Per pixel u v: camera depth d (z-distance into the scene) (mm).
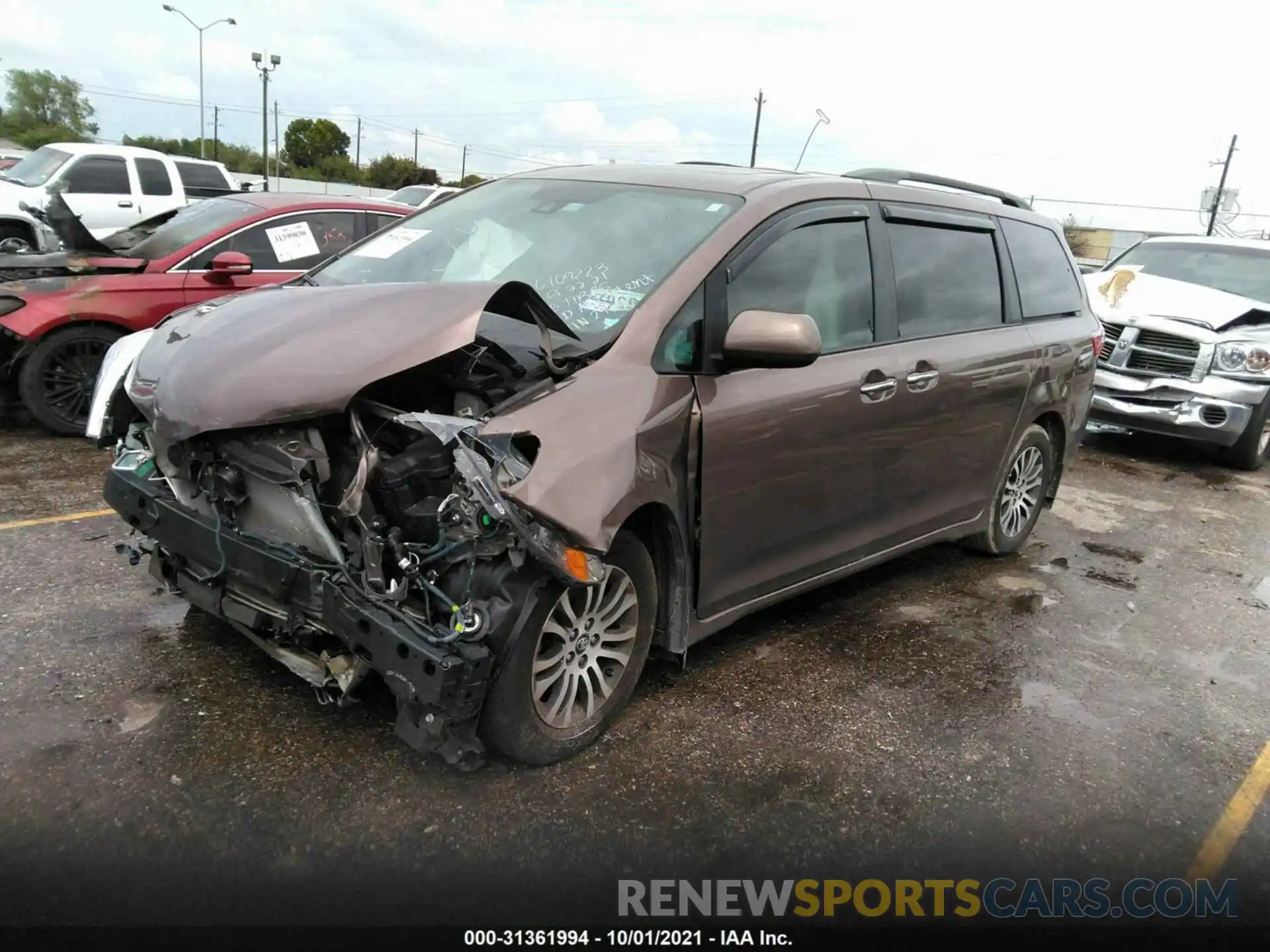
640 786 3045
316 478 2787
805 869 2773
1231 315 8531
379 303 3002
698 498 3277
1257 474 8695
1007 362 4809
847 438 3859
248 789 2826
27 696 3188
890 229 4215
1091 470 8281
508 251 3764
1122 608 5070
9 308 6234
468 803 2871
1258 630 4941
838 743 3424
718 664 3947
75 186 13188
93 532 4684
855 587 5012
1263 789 3416
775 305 3590
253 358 2859
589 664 3107
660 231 3574
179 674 3404
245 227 7141
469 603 2695
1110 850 2998
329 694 2969
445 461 2768
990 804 3170
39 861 2496
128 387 3186
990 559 5656
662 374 3170
